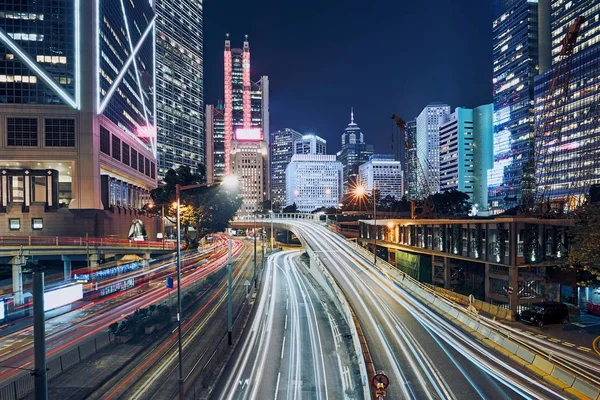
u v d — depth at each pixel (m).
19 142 88.88
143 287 65.94
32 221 82.69
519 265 45.41
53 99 90.19
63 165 93.19
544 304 41.75
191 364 33.03
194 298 56.91
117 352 35.69
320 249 85.12
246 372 31.11
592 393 20.59
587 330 39.28
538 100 177.75
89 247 72.81
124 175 118.00
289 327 44.28
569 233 42.97
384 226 82.06
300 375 30.42
